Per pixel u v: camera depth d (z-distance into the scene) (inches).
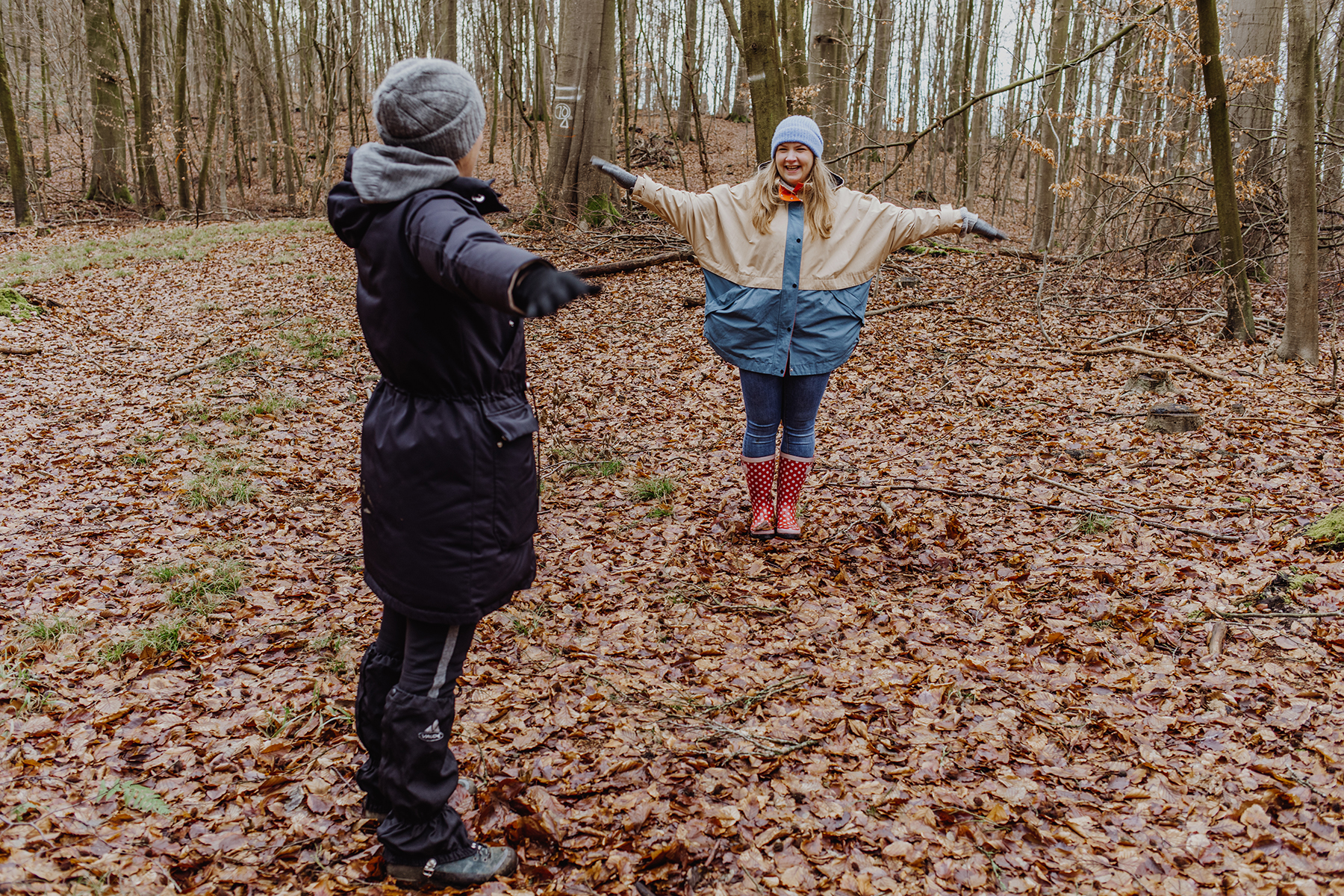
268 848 86.6
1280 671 113.3
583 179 569.3
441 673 77.0
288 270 511.5
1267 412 230.8
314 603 146.5
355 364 320.5
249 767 100.5
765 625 136.6
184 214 828.0
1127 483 188.4
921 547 161.6
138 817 89.8
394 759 76.9
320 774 98.7
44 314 398.0
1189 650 121.4
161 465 215.2
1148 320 336.5
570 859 86.1
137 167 833.5
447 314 68.4
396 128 69.2
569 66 551.8
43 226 735.1
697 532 173.5
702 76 1238.9
